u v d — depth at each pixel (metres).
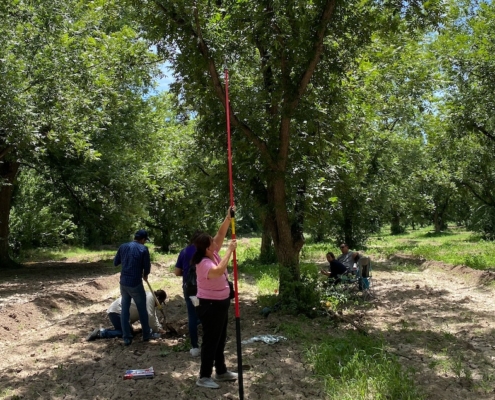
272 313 10.00
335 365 6.45
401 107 17.34
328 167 11.64
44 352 7.73
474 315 9.95
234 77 10.90
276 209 10.28
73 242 33.97
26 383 6.20
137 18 10.17
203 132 10.93
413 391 5.52
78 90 15.55
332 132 11.05
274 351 7.38
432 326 9.17
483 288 13.24
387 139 24.11
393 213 34.34
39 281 16.89
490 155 19.75
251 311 10.49
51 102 15.07
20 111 13.23
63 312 11.59
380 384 5.67
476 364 6.73
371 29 9.86
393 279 15.76
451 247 24.95
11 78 13.28
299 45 9.22
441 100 17.56
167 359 7.08
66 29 15.69
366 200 24.34
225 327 6.07
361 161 15.62
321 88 10.72
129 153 22.98
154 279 17.02
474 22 16.11
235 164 10.53
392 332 8.62
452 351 7.39
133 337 8.45
